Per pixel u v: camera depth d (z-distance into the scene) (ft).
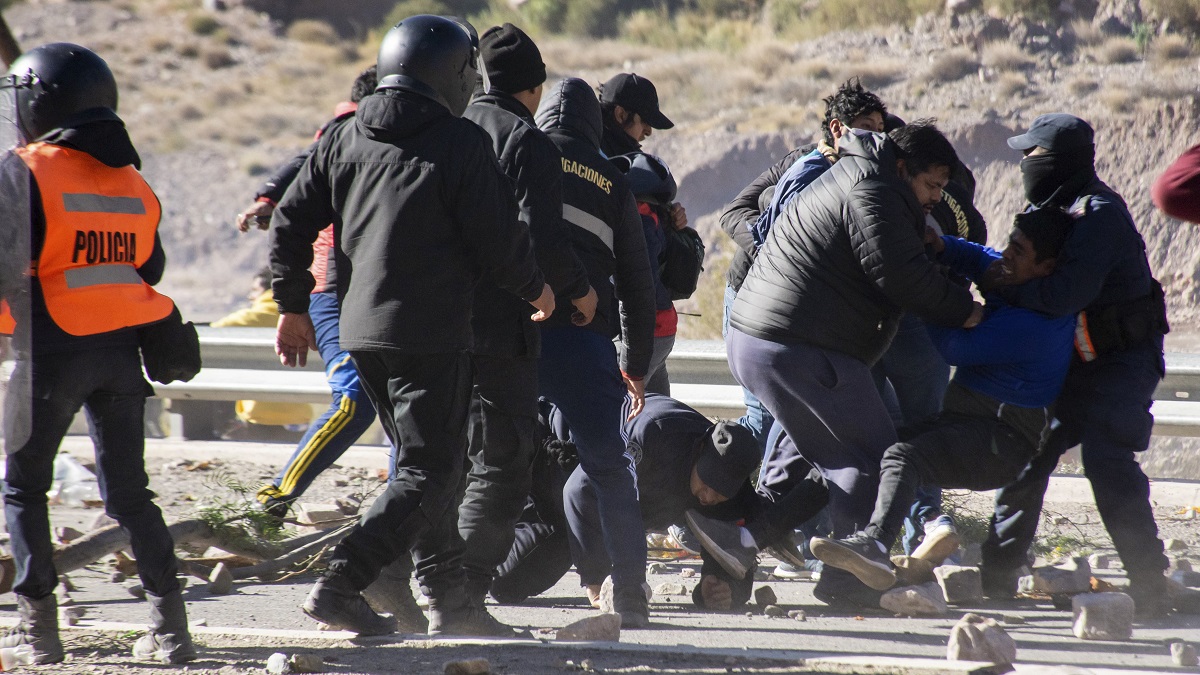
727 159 372.79
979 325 55.57
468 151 45.70
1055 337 55.31
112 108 46.06
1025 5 416.05
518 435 52.65
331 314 74.23
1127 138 322.96
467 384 47.78
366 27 618.44
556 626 54.75
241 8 624.18
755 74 431.43
